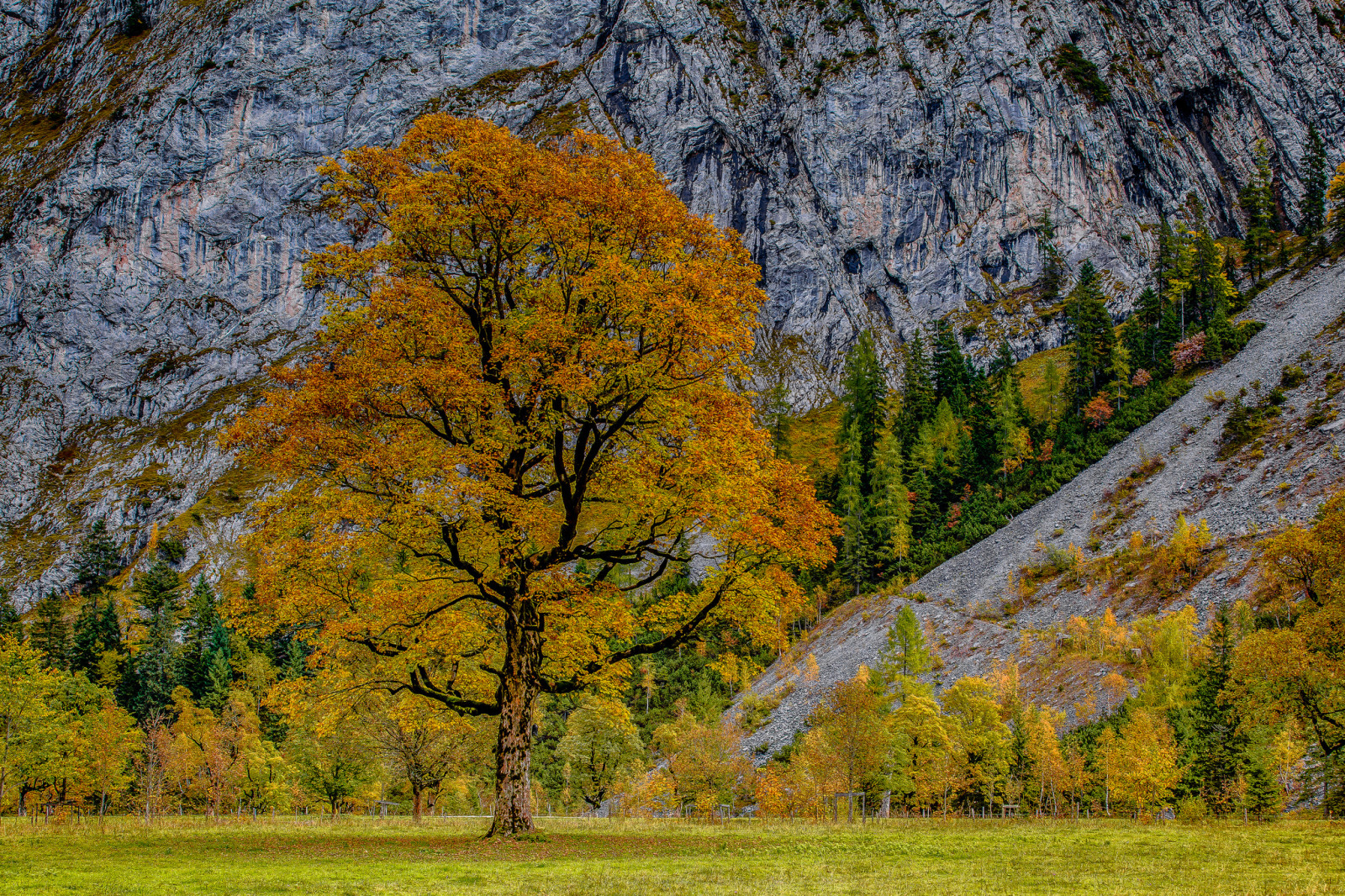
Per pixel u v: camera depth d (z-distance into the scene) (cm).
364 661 2645
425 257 2406
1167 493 10131
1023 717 6594
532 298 2381
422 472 2103
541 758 8906
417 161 2470
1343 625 3556
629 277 2217
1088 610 8781
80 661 11088
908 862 1789
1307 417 10000
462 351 2291
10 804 6203
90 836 2384
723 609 2417
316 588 2230
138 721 8800
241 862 1811
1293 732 5062
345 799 5231
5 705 5138
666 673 10688
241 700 8369
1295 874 1532
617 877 1584
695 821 3819
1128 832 2442
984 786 6225
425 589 2216
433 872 1664
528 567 2306
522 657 2364
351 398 2186
